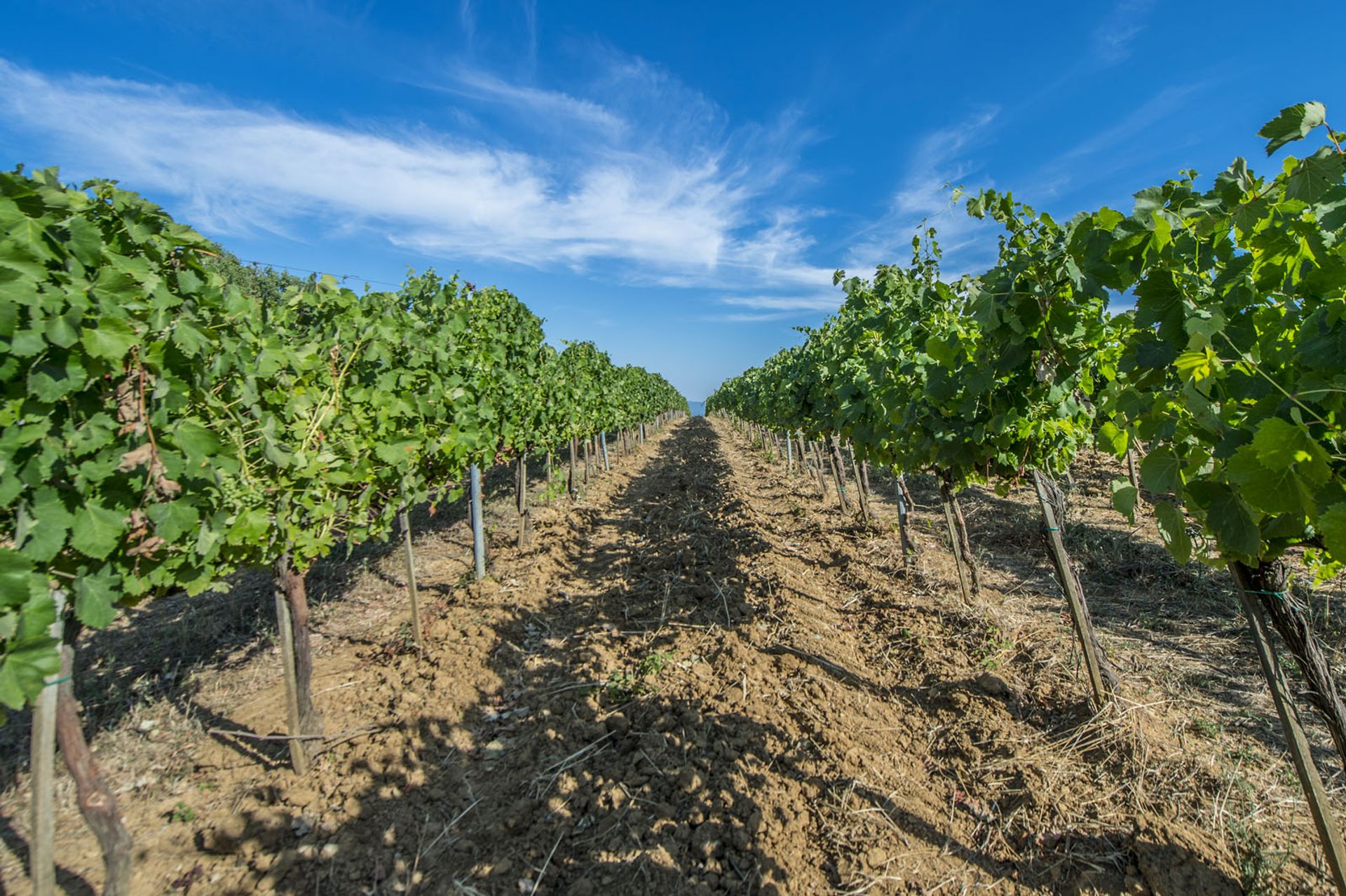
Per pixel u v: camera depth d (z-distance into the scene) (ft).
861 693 13.93
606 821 10.53
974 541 25.29
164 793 11.77
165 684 15.85
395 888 9.55
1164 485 7.20
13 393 6.78
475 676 15.60
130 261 7.89
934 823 10.01
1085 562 21.34
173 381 8.46
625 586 21.98
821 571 22.85
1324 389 5.49
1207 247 7.23
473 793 11.57
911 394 16.03
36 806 7.39
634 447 83.61
